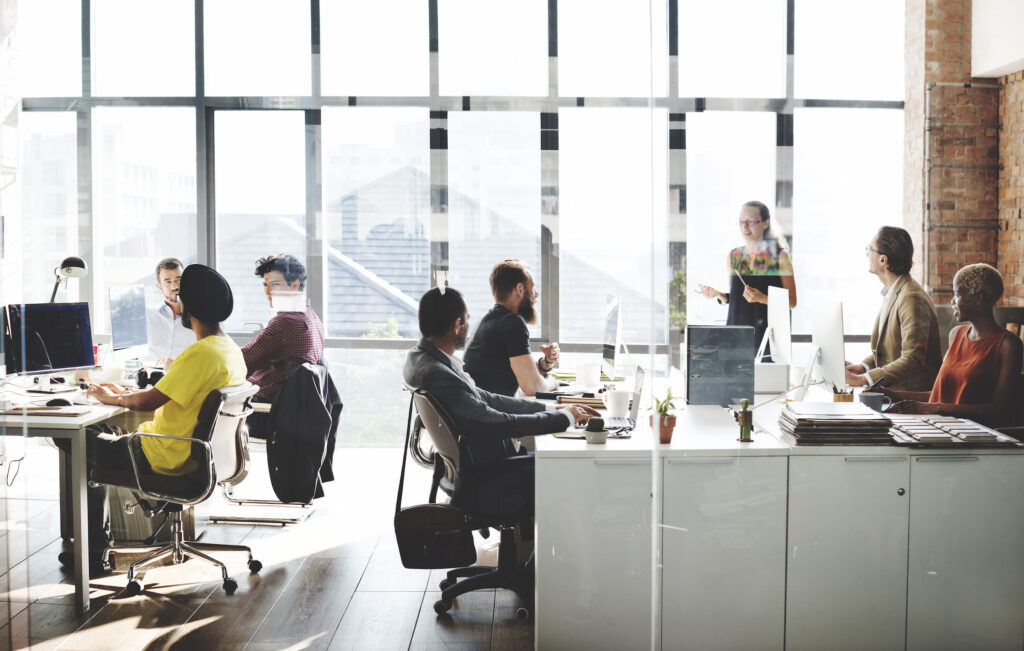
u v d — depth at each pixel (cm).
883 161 277
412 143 407
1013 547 245
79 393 339
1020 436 250
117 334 405
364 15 409
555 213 392
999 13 257
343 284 417
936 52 267
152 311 405
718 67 284
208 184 421
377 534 364
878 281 274
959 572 246
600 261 385
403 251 411
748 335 279
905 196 274
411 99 407
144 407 313
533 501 280
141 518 349
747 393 279
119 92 425
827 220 279
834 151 279
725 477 247
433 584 315
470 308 404
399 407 417
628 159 387
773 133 281
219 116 421
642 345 376
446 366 288
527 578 291
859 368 273
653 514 248
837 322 272
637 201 385
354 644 269
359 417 419
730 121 284
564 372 378
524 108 395
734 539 248
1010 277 260
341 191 414
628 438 260
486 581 292
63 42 425
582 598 252
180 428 312
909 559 246
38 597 304
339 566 332
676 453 247
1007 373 259
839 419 245
